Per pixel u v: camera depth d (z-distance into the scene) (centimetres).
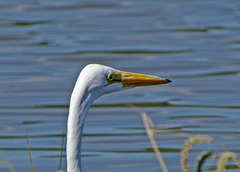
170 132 1318
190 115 1438
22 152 1228
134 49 2159
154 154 1220
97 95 758
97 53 2092
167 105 1521
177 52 2103
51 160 1189
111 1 3106
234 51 2094
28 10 2864
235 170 1114
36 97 1590
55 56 2042
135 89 1667
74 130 727
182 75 1805
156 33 2428
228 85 1683
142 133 1332
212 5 2975
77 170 721
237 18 2675
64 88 1669
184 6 2984
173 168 1149
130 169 1150
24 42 2245
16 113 1463
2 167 1158
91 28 2514
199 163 633
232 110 1472
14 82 1727
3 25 2550
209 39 2300
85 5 2998
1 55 2047
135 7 2973
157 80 823
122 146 1264
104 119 1426
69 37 2341
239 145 1237
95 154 1230
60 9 2900
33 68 1886
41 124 1391
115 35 2388
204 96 1590
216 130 1330
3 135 1322
